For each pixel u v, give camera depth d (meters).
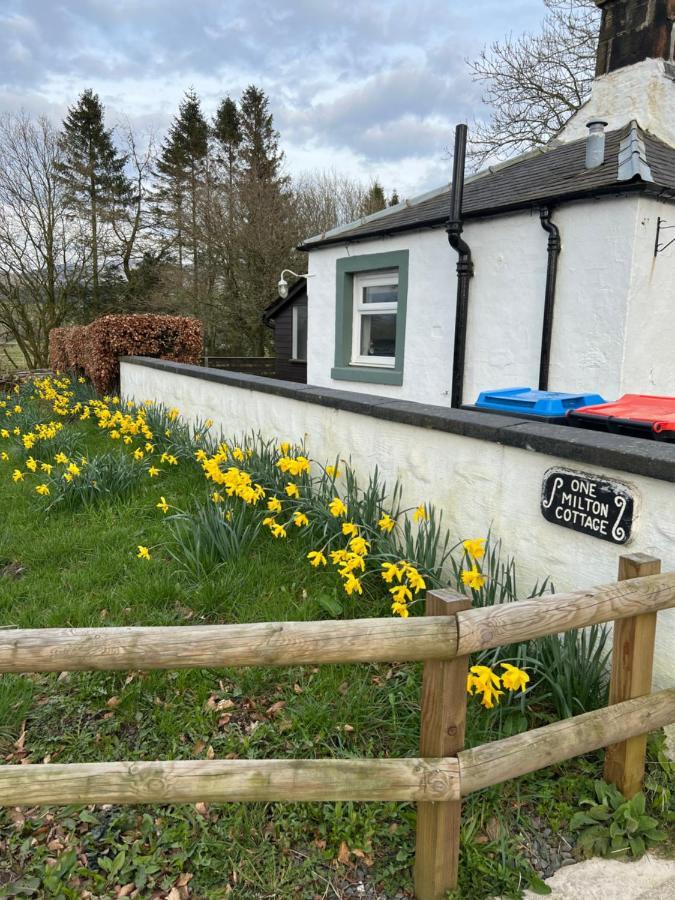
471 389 6.54
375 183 31.77
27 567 3.98
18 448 6.63
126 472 5.23
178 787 1.66
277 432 5.32
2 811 2.17
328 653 1.63
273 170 27.23
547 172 6.41
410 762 1.69
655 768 2.25
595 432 2.81
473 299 6.42
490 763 1.73
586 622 1.85
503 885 1.86
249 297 22.30
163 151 27.70
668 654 2.34
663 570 2.29
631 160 5.06
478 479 3.18
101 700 2.68
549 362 5.67
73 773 1.66
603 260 5.15
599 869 1.93
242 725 2.54
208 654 1.62
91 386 11.74
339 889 1.89
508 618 1.71
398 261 7.40
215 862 1.96
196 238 23.27
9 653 1.57
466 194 7.15
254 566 3.69
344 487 4.34
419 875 1.83
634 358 5.15
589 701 2.41
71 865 1.95
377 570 3.36
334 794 1.68
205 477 5.57
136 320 10.81
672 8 6.83
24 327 22.97
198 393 7.14
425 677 1.72
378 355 8.30
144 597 3.42
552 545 2.79
